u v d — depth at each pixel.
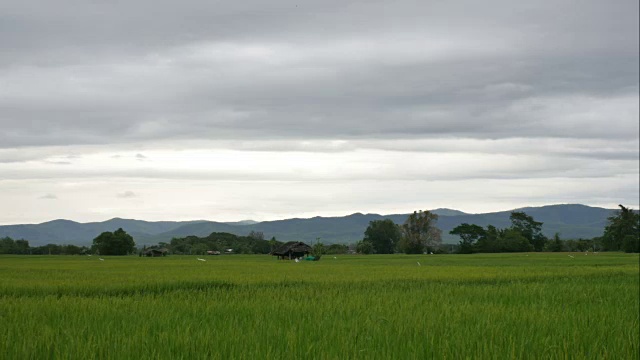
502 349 10.40
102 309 15.27
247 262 64.44
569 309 15.88
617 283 27.52
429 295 20.20
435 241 129.25
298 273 35.66
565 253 107.19
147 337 10.95
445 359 9.68
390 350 10.21
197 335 11.16
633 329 12.41
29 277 30.20
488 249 120.56
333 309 15.49
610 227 128.12
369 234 147.38
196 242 151.88
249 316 14.35
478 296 20.08
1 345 10.32
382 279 29.70
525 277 32.16
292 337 10.80
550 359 9.88
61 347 10.30
